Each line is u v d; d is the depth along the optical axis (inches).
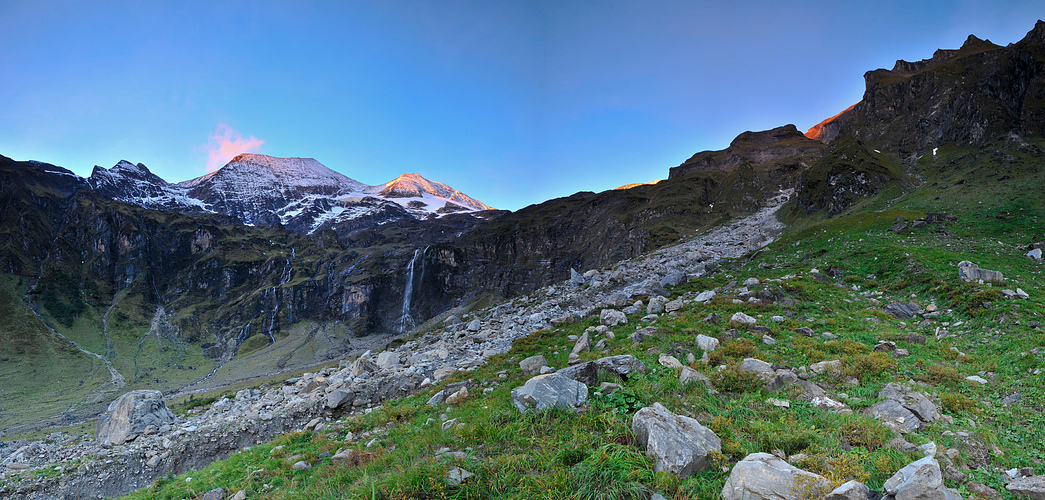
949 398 530.9
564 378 523.8
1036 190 2527.1
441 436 500.1
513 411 511.5
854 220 2635.3
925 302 1122.0
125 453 834.8
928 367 651.5
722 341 804.6
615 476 354.6
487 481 369.7
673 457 360.8
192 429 872.9
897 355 727.1
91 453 868.6
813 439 414.3
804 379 610.2
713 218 7239.2
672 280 1652.3
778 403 511.5
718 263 2263.8
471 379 855.1
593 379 578.2
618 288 1877.5
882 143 6919.3
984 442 434.9
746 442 408.5
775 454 390.3
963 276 1186.6
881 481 348.2
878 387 582.2
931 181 4195.4
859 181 4594.0
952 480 368.2
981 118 5260.8
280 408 941.2
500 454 418.9
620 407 491.5
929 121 6220.5
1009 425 478.9
